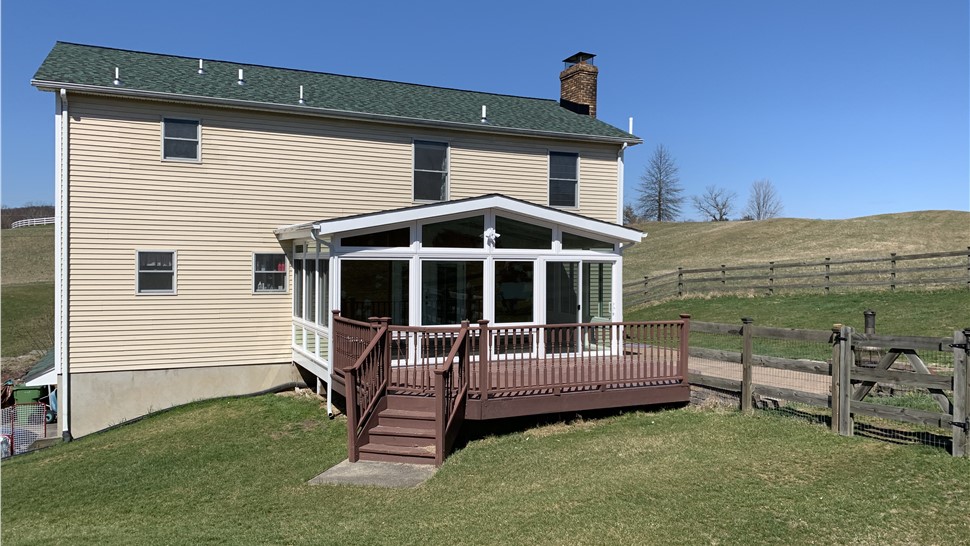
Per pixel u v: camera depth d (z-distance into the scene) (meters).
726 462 7.83
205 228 13.84
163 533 6.71
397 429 9.55
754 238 42.97
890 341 8.09
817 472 7.21
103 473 9.64
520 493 7.36
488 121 16.33
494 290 12.87
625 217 76.31
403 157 15.50
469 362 9.88
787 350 14.97
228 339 14.10
